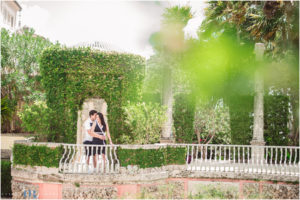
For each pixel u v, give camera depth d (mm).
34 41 19188
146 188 9383
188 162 11039
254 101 12430
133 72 11656
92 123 9281
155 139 11602
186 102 13594
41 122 10977
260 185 9719
